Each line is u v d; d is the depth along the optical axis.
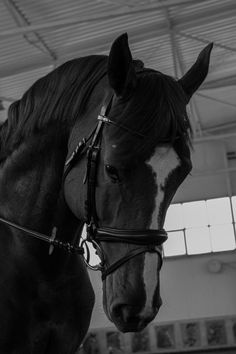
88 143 2.25
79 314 2.67
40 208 2.54
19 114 2.66
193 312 18.72
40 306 2.54
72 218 2.55
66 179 2.38
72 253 2.59
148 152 2.03
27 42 11.41
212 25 12.98
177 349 18.55
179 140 2.09
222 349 18.38
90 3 10.35
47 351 2.59
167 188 2.04
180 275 19.02
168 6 8.08
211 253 18.89
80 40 11.71
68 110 2.47
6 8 10.09
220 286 18.70
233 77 15.39
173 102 2.10
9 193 2.65
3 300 2.51
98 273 18.50
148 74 2.17
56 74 2.58
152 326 18.81
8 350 2.48
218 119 19.34
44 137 2.54
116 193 2.06
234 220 19.05
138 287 1.97
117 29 11.62
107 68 2.25
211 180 19.48
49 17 10.62
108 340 18.69
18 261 2.56
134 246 2.01
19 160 2.62
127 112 2.07
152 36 11.97
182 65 14.94
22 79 13.72
